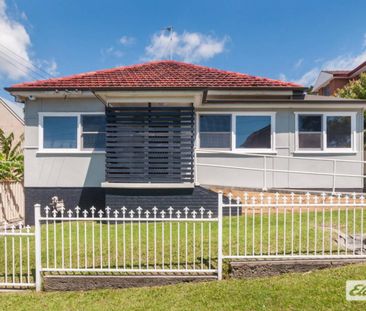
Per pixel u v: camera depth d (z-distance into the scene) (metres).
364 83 22.27
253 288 5.56
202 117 13.41
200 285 5.82
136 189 10.66
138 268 6.25
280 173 13.34
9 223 12.41
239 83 13.68
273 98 14.02
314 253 6.48
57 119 12.95
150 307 5.19
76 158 12.86
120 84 12.43
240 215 10.31
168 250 7.18
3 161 15.89
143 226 9.64
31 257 7.12
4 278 6.29
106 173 10.93
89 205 12.79
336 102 13.02
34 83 12.93
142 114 11.04
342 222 9.06
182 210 10.60
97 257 6.88
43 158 12.85
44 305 5.38
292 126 13.38
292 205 6.21
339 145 13.43
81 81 12.94
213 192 10.67
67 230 9.39
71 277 5.96
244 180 13.35
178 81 13.20
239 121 13.44
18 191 13.55
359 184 13.34
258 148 13.36
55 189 12.84
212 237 7.97
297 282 5.67
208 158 13.34
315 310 4.88
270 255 6.36
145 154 10.92
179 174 10.88
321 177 13.32
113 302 5.41
